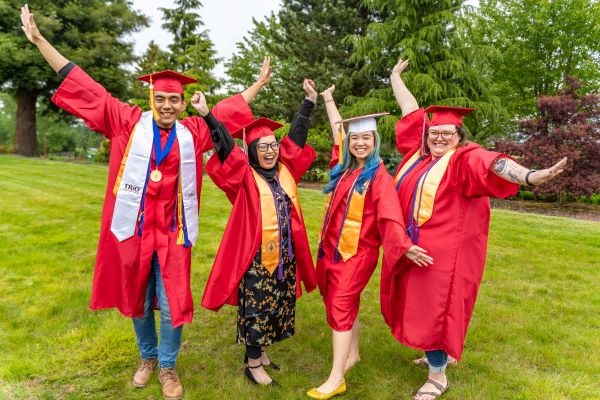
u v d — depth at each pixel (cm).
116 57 2477
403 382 319
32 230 738
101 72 2369
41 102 2789
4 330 384
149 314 310
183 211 297
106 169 1742
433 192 282
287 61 2055
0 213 869
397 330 304
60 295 457
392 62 1525
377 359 347
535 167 1345
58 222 798
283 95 1820
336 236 313
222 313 430
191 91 1627
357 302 311
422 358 344
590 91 1906
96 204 968
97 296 293
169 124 298
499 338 384
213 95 1980
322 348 365
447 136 289
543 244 697
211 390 304
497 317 425
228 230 305
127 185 285
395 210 288
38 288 480
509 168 247
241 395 300
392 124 1422
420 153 309
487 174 255
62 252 612
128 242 285
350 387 314
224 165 295
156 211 290
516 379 317
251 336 300
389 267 287
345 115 1551
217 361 345
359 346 369
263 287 300
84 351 348
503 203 1488
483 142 1714
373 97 1525
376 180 300
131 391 303
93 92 288
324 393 297
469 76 1510
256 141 311
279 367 339
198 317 421
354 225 304
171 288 288
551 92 1973
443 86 1435
